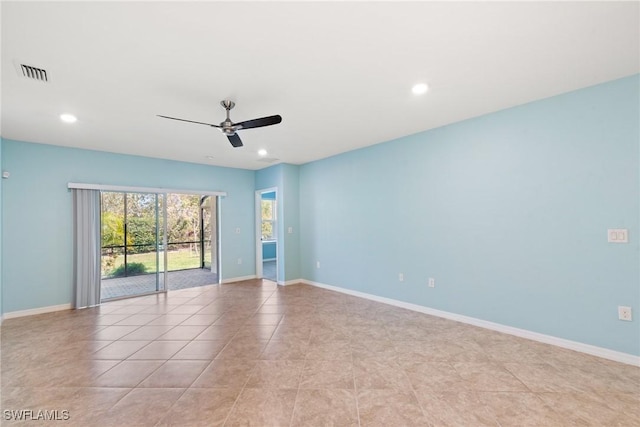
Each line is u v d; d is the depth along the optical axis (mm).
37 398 2100
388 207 4359
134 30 1753
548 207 2877
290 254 5891
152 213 5312
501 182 3186
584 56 2135
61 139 4004
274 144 4449
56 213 4281
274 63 2160
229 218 6219
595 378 2268
